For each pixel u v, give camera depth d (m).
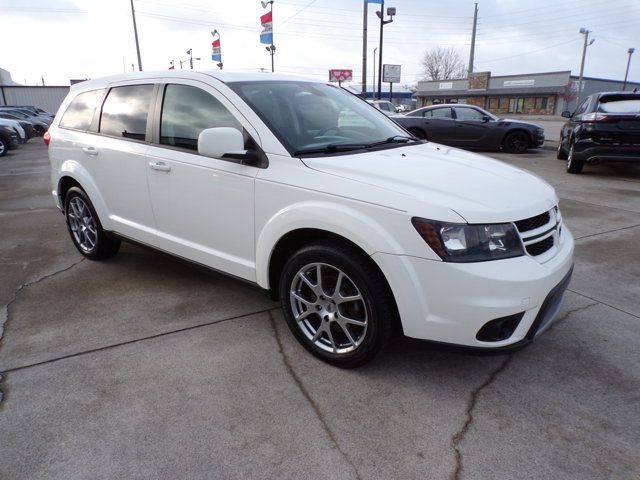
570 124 10.80
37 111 31.84
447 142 13.84
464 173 2.78
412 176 2.61
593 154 8.79
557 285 2.52
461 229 2.29
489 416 2.42
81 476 2.04
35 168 11.75
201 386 2.64
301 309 2.93
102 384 2.66
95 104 4.20
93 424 2.35
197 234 3.37
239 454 2.17
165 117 3.50
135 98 3.77
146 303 3.65
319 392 2.60
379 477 2.04
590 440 2.26
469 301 2.28
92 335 3.18
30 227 5.88
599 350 3.02
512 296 2.29
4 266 4.46
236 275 3.20
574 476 2.05
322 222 2.56
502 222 2.37
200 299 3.72
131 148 3.69
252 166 2.93
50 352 2.97
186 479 2.03
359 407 2.48
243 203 2.98
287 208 2.73
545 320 2.56
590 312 3.53
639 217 6.22
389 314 2.51
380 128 3.66
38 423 2.35
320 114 3.38
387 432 2.30
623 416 2.42
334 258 2.59
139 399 2.53
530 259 2.42
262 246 2.91
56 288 3.94
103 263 4.52
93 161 4.08
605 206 6.85
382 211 2.40
